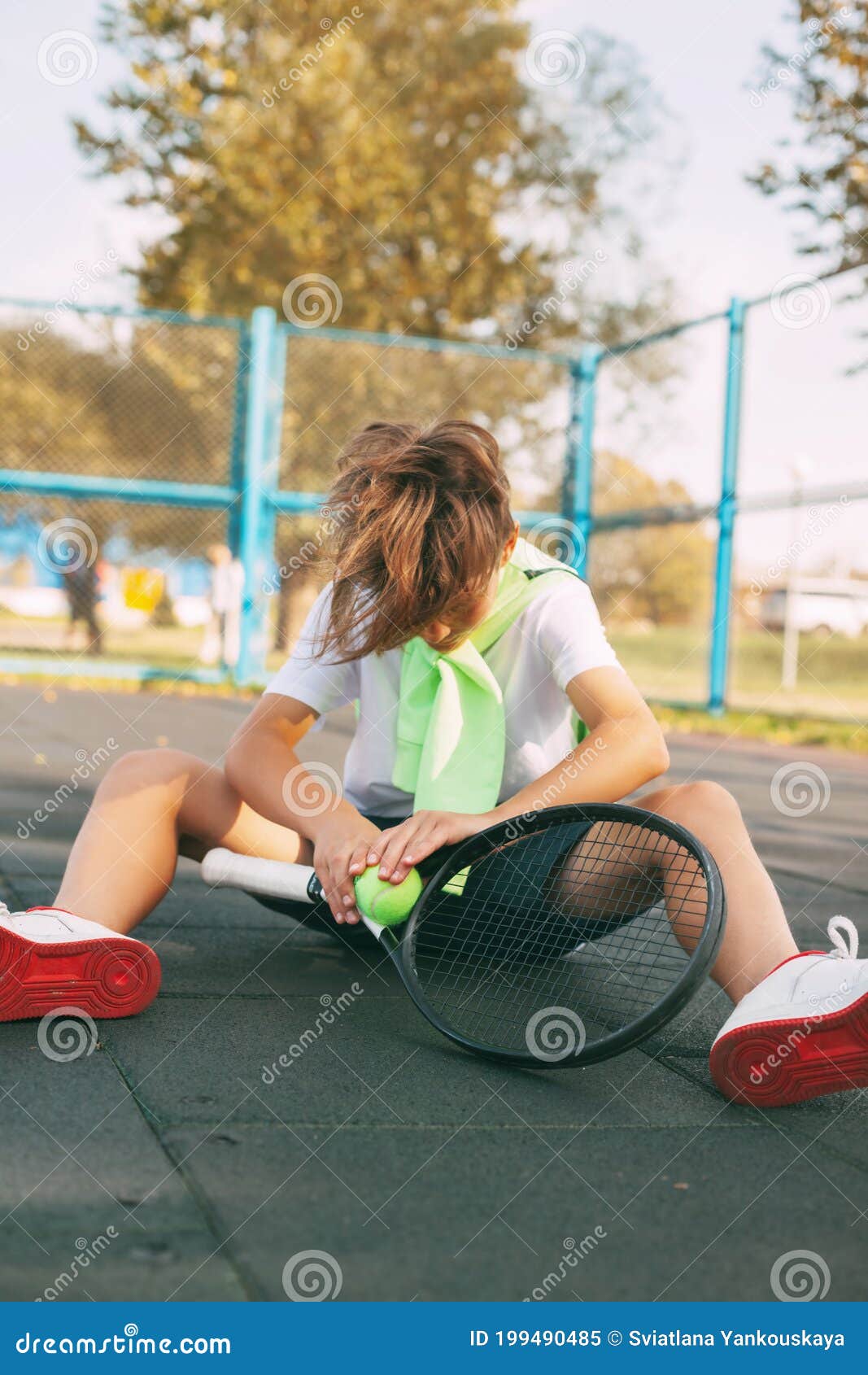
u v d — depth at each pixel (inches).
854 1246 44.3
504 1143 52.7
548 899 70.1
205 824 74.7
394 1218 44.6
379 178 577.0
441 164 589.9
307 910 77.2
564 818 69.0
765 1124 56.8
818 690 506.3
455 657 72.3
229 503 392.8
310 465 411.5
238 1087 57.9
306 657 76.4
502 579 74.3
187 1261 40.9
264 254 579.8
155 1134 51.6
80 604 450.0
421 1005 66.2
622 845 68.7
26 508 427.2
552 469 409.1
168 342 393.1
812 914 107.0
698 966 59.1
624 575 394.9
